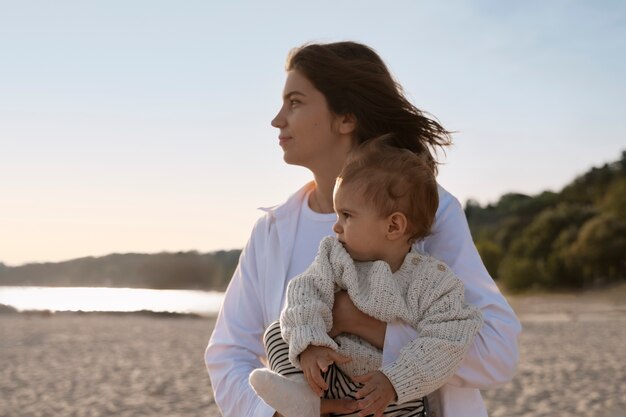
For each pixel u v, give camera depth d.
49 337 21.81
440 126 2.67
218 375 2.55
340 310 2.18
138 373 14.29
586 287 59.25
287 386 2.06
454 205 2.42
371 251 2.21
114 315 33.75
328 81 2.55
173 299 56.22
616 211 64.69
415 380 2.03
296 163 2.62
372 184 2.16
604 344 18.69
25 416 10.50
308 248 2.60
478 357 2.17
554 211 67.81
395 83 2.67
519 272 62.34
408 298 2.16
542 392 11.41
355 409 2.08
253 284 2.68
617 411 9.92
